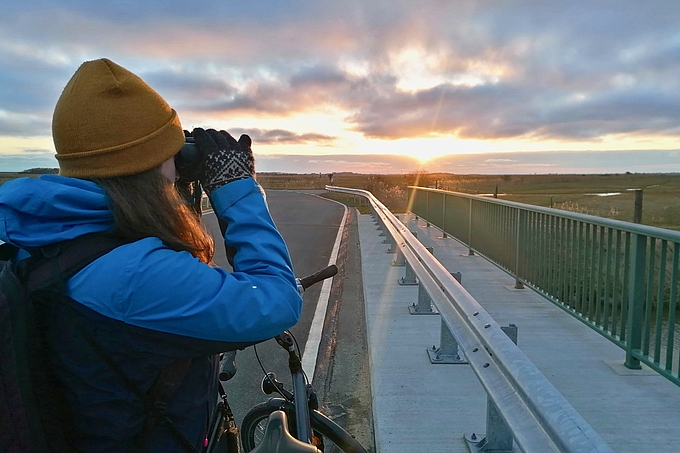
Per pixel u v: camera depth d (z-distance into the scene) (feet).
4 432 3.63
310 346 17.49
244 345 4.48
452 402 12.19
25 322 3.76
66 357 4.05
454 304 11.50
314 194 123.95
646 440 10.21
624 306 14.03
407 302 20.77
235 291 4.28
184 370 4.51
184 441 4.59
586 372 13.51
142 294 3.97
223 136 5.11
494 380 7.77
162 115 4.42
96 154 4.10
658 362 12.51
